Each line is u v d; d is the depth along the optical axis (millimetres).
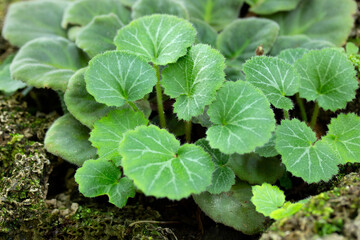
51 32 376
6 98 342
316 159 266
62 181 321
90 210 292
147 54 289
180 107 277
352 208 233
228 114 265
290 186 300
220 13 371
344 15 356
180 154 259
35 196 289
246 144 253
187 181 247
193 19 346
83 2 363
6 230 278
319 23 362
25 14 376
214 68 272
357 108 309
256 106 261
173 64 283
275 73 281
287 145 267
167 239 281
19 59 323
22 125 327
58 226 285
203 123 296
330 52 289
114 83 277
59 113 352
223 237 288
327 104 289
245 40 345
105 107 297
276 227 239
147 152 254
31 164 298
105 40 332
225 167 278
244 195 285
